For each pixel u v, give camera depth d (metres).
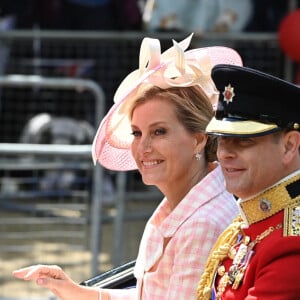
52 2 32.62
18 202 29.94
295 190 10.01
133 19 32.06
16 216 29.20
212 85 12.22
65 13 32.69
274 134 9.95
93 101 31.38
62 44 30.16
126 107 12.42
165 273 12.06
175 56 11.91
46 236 27.56
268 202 10.06
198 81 12.07
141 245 12.65
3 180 30.36
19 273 12.49
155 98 12.07
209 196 12.02
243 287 10.05
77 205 27.58
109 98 30.64
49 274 12.55
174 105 12.02
